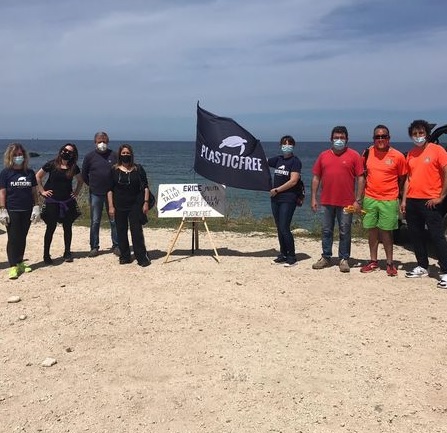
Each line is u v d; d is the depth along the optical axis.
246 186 7.84
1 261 8.12
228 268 7.64
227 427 3.56
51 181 7.70
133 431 3.52
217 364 4.50
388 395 3.96
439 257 6.67
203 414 3.72
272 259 8.26
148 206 7.79
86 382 4.19
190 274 7.29
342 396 3.95
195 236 8.87
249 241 9.98
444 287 6.52
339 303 6.05
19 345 4.91
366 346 4.85
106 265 7.81
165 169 46.53
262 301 6.14
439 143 8.70
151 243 9.72
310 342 4.95
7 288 6.68
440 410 3.74
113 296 6.34
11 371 4.38
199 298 6.25
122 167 7.66
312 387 4.09
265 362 4.53
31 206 7.22
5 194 7.05
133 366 4.47
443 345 4.86
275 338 5.05
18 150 7.03
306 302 6.09
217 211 8.20
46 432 3.52
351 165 7.16
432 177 6.59
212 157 7.99
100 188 8.16
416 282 6.84
